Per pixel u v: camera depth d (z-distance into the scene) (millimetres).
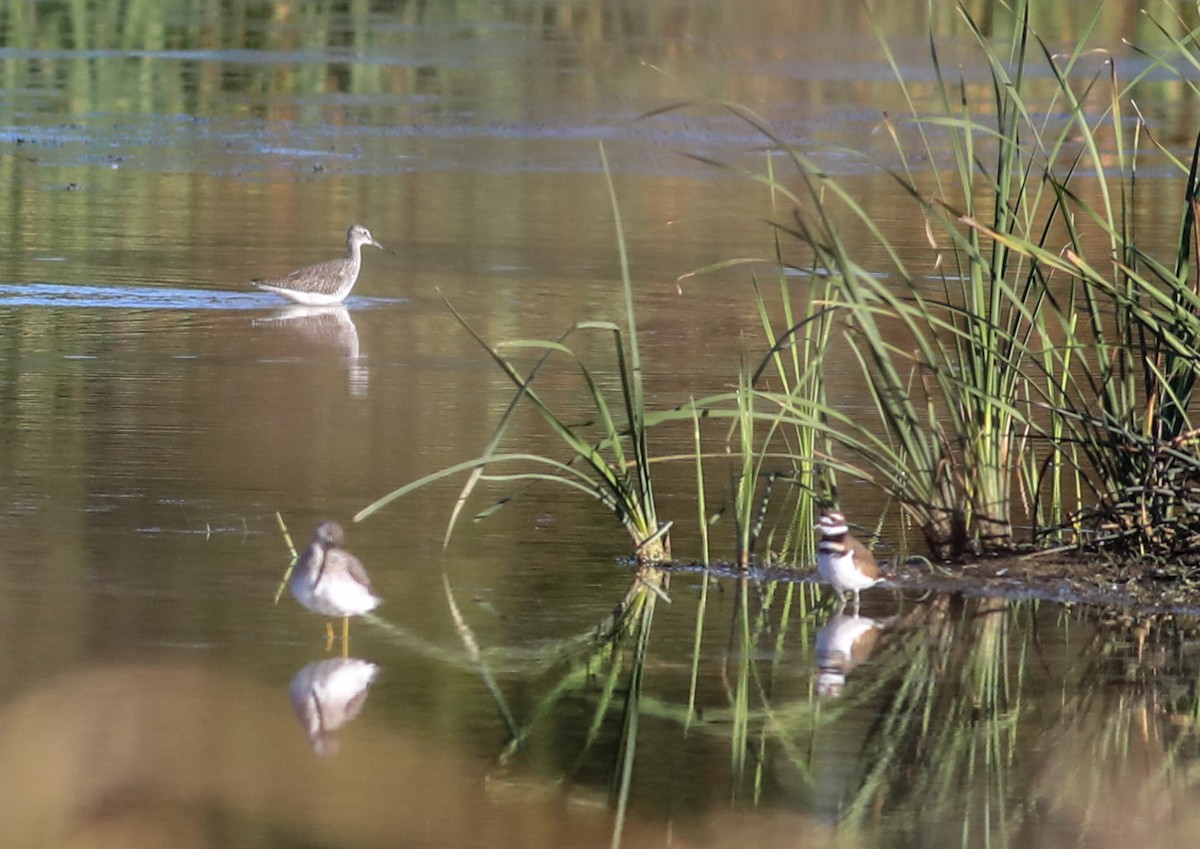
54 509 13883
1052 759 9688
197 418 17141
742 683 10719
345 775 9102
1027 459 15094
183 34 53562
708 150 38188
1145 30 53000
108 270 25609
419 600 12102
